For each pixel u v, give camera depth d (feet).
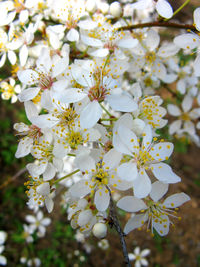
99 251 0.61
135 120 0.21
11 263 0.56
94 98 0.22
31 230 0.53
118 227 0.20
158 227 0.22
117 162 0.20
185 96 0.41
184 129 0.43
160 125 0.24
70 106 0.23
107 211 0.22
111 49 0.26
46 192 0.22
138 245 0.63
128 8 0.36
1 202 0.60
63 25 0.27
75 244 0.60
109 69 0.24
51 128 0.22
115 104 0.22
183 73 0.40
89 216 0.21
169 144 0.21
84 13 0.27
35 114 0.24
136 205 0.21
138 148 0.21
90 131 0.21
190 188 0.69
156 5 0.25
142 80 0.36
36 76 0.24
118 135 0.20
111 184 0.20
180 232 0.66
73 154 0.22
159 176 0.20
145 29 0.31
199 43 0.25
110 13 0.29
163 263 0.63
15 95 0.31
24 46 0.26
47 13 0.30
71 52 0.29
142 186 0.20
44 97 0.23
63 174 0.34
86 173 0.20
